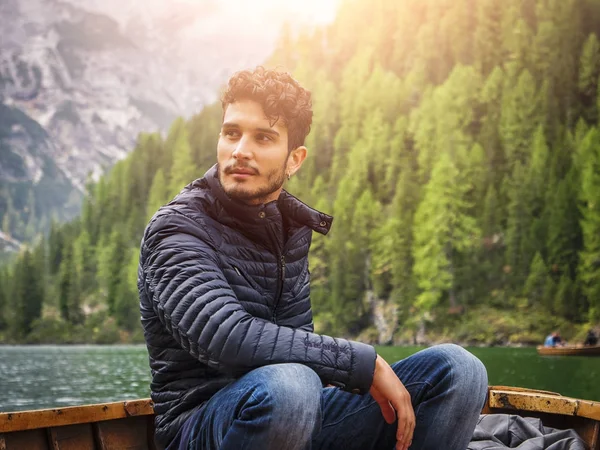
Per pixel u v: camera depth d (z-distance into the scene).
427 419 1.85
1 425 2.55
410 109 111.75
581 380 19.97
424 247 71.12
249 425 1.59
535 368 25.78
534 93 90.94
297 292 2.04
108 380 26.97
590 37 94.44
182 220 1.84
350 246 77.88
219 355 1.65
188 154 115.94
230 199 1.88
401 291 72.88
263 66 1.94
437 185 73.81
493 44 111.19
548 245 68.56
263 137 1.89
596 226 64.06
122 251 105.50
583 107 93.50
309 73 129.25
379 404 1.80
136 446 2.96
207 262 1.77
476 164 83.75
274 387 1.58
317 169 110.25
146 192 125.31
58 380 27.25
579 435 2.85
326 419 1.99
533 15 112.00
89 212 126.06
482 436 2.61
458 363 1.86
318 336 1.71
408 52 129.25
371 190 94.50
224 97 1.93
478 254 71.44
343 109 114.81
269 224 1.91
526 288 65.81
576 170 72.12
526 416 3.02
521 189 73.88
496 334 64.56
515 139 87.50
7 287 111.19
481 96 98.50
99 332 99.50
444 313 69.25
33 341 101.31
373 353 1.72
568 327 62.09
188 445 1.78
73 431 2.78
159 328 1.85
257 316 1.91
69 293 102.88
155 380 1.90
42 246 118.56
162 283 1.74
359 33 145.38
